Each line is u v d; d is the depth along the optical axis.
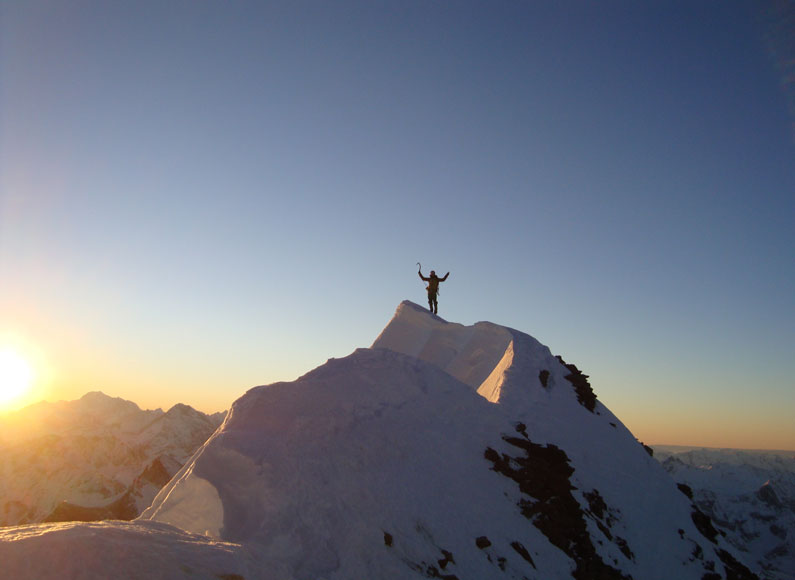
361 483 16.69
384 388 22.78
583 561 18.81
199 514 15.20
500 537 17.67
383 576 13.84
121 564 9.22
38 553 8.86
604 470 26.16
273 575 11.28
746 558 31.25
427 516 16.77
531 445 22.61
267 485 15.21
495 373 33.28
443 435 21.53
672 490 29.88
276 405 19.34
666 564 22.91
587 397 33.12
